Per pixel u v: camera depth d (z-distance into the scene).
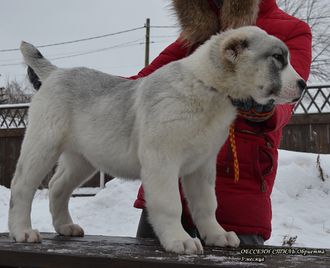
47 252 1.12
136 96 1.33
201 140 1.21
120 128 1.35
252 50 1.22
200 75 1.19
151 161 1.19
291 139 4.33
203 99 1.19
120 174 1.40
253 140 1.44
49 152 1.42
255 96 1.23
